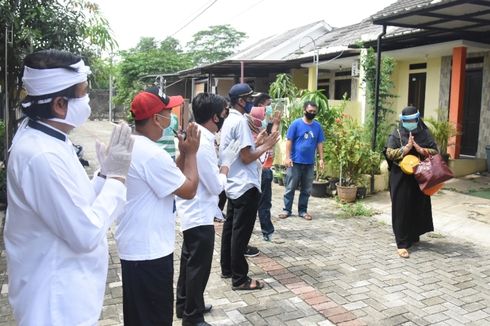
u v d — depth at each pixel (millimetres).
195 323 3275
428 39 9836
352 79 13984
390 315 3639
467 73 10789
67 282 1731
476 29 8852
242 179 3912
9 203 1744
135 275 2463
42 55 1712
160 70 24109
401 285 4238
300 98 8828
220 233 5844
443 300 3930
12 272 1759
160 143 6980
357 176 7832
